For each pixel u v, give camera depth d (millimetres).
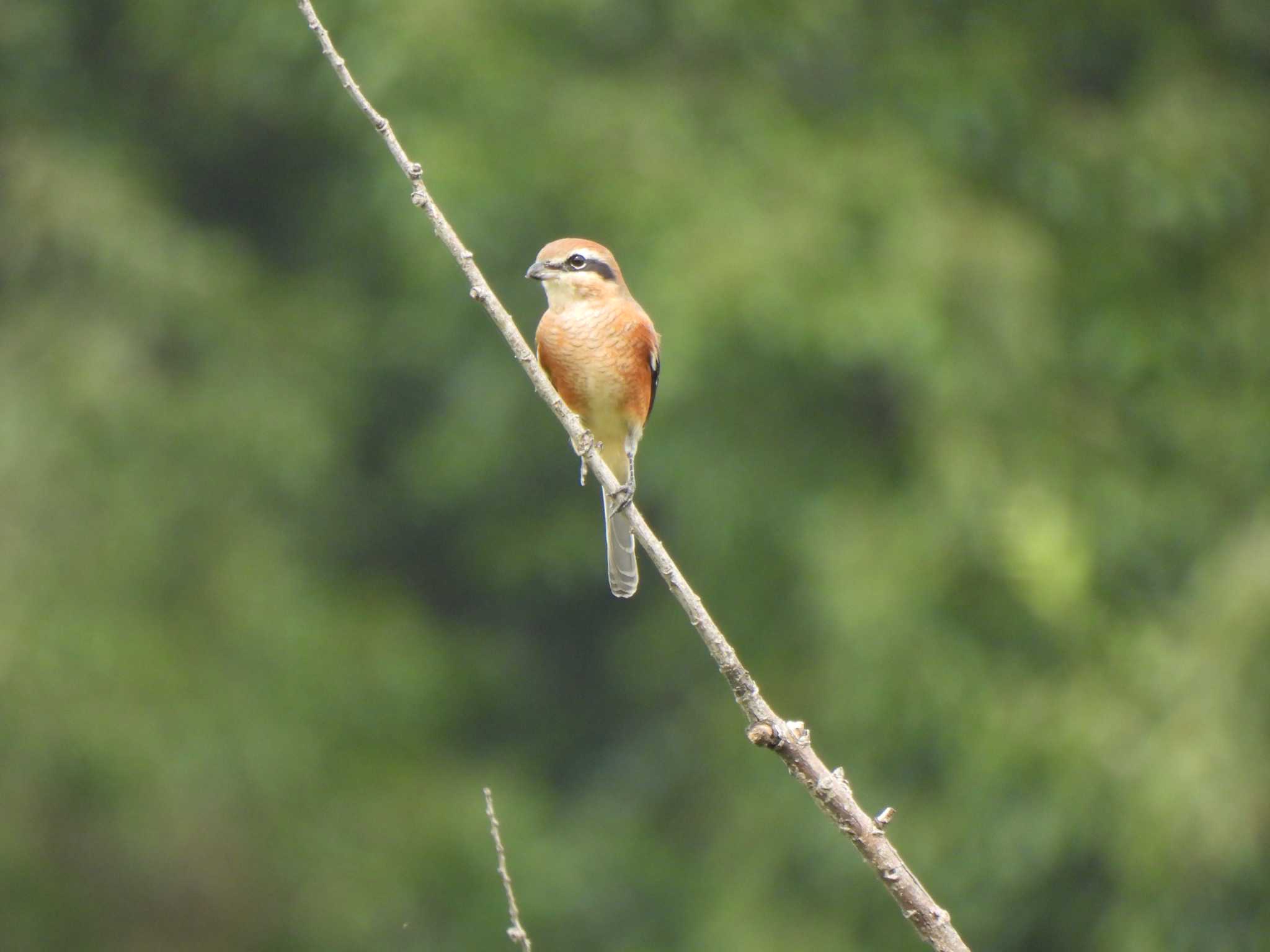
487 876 15391
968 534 12781
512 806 15797
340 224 16516
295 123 16594
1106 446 13383
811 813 13844
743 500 14016
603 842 15883
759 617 15109
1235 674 11422
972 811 12781
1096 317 13938
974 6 14977
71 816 14625
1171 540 13328
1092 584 12945
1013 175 14320
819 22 13914
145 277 15266
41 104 16172
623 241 13578
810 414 14297
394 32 13719
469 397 15250
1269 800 11047
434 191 13555
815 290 12844
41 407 14758
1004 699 12711
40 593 14156
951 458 12758
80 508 14641
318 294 16672
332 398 15977
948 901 12844
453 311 14945
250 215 17641
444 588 17719
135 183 15930
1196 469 13602
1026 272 13328
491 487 16328
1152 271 14211
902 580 12867
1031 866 12406
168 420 15133
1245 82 14812
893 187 13547
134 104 16891
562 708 17562
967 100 14156
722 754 15172
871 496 13820
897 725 13227
